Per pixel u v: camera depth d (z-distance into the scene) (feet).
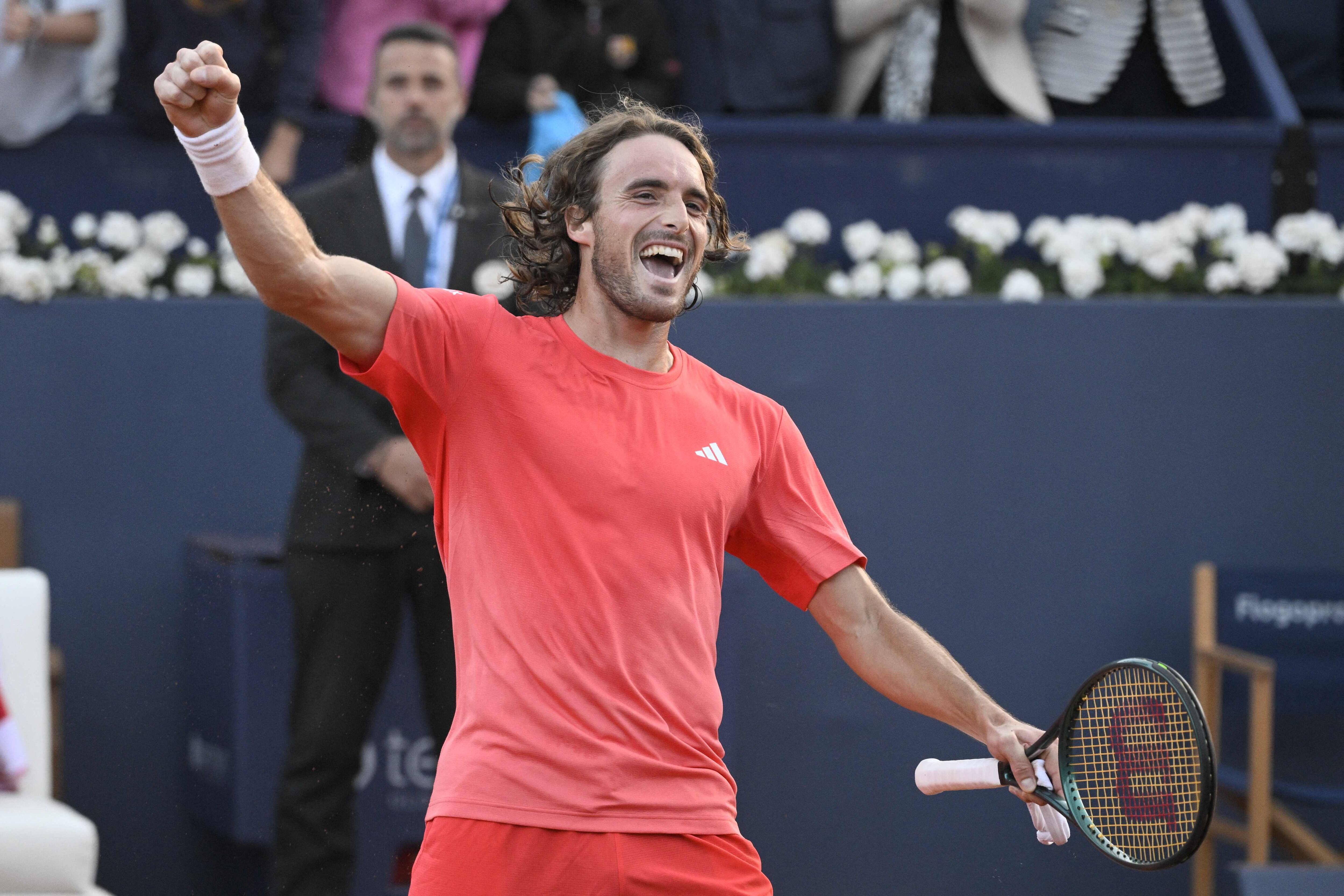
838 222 58.54
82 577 50.01
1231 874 54.49
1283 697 52.24
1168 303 54.60
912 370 53.52
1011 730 24.50
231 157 20.44
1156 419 54.49
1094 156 59.11
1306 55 68.39
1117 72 63.26
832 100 61.87
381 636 42.93
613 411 23.40
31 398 49.78
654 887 22.00
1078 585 54.03
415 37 44.70
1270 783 49.11
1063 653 53.88
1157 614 54.39
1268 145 59.57
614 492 22.74
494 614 22.61
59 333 49.93
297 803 42.80
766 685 51.90
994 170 58.85
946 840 52.70
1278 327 55.06
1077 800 23.36
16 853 36.96
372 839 43.96
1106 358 54.29
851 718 52.19
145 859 49.70
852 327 53.26
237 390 51.03
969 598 53.62
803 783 51.90
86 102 56.08
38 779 42.96
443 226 45.32
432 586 42.93
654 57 58.08
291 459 51.29
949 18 60.54
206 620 47.29
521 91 55.52
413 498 42.39
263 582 44.45
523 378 23.22
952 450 53.62
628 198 23.75
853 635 25.95
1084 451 54.19
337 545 42.45
